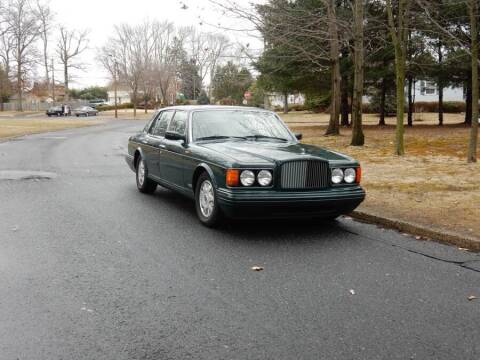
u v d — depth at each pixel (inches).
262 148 263.6
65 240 239.3
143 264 204.1
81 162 582.9
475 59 479.2
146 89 3174.2
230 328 145.6
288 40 667.4
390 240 244.5
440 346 135.9
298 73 1046.4
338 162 252.4
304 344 136.3
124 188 394.0
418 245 236.2
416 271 198.5
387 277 191.0
